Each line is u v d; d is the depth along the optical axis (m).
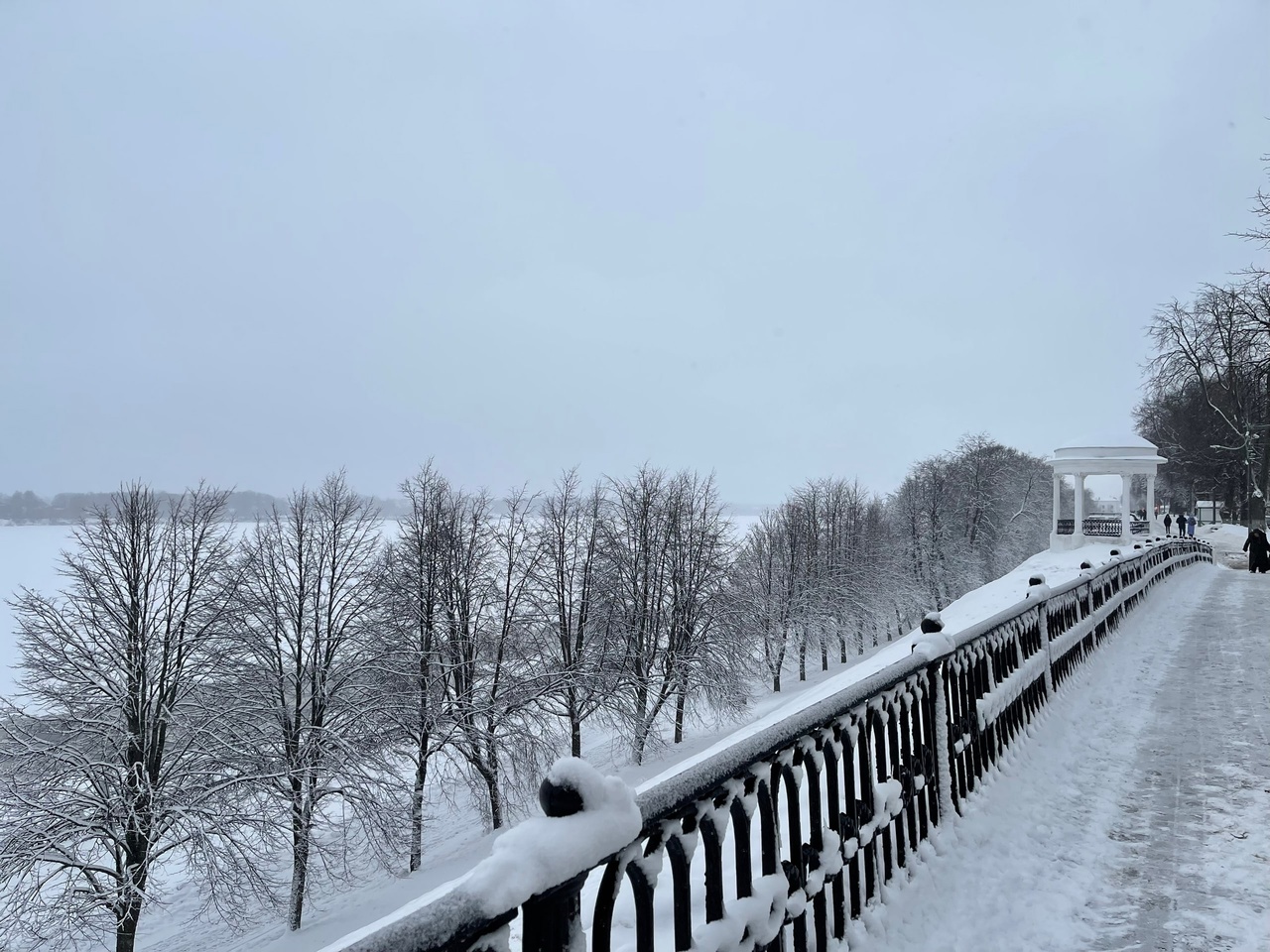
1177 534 40.22
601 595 33.72
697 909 3.28
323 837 24.39
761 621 43.75
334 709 24.09
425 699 25.98
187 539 21.98
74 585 20.70
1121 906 3.74
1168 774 5.69
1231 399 43.28
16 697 19.73
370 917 20.78
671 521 36.75
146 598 21.05
